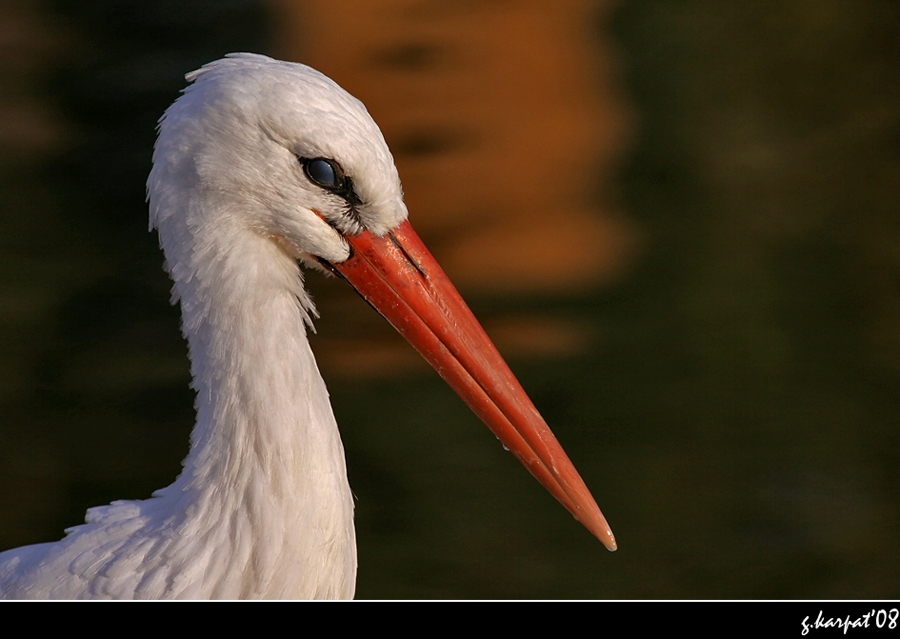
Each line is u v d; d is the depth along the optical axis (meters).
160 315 13.38
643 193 16.27
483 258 14.69
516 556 9.97
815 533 10.34
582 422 11.65
